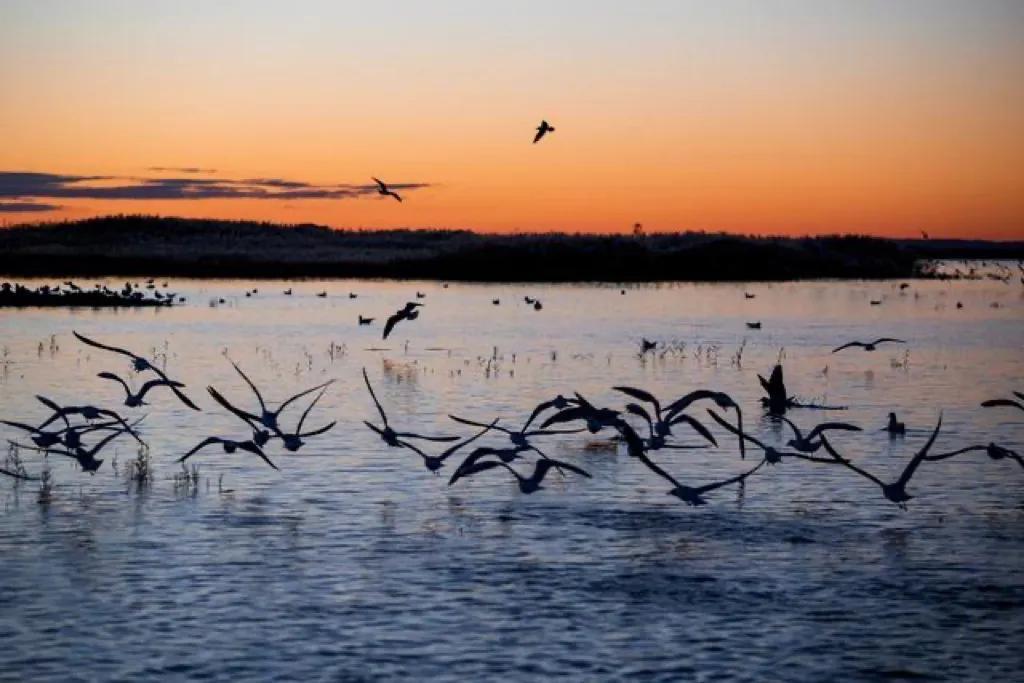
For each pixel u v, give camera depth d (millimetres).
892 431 37844
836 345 66625
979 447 27047
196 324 74812
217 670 19641
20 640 20672
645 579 23766
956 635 21344
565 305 96938
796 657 20391
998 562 24984
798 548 25797
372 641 20812
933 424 40125
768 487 30734
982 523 27672
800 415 42156
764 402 38219
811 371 55031
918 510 28719
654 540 26203
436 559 24797
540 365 56219
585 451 35094
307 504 28703
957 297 114375
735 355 60969
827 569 24453
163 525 26906
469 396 46000
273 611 22000
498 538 26234
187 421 39344
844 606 22531
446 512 28188
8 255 144250
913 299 109875
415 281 132125
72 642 20609
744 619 21906
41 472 31500
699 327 77500
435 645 20688
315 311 86875
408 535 26391
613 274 135500
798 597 22984
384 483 30781
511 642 20812
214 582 23391
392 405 43656
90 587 23047
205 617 21719
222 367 54312
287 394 46062
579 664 20031
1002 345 67562
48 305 85500
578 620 21797
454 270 136375
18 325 71938
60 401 42969
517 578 23781
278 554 24984
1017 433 38500
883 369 56094
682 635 21172
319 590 23031
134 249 152625
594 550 25531
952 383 51125
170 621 21531
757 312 91312
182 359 57156
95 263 140750
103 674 19438
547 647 20625
